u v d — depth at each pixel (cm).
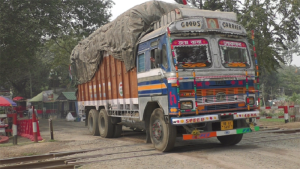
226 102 749
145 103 844
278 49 1827
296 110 1571
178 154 733
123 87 1011
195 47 743
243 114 756
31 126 1212
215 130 780
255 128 781
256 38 1677
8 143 1085
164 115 752
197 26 750
